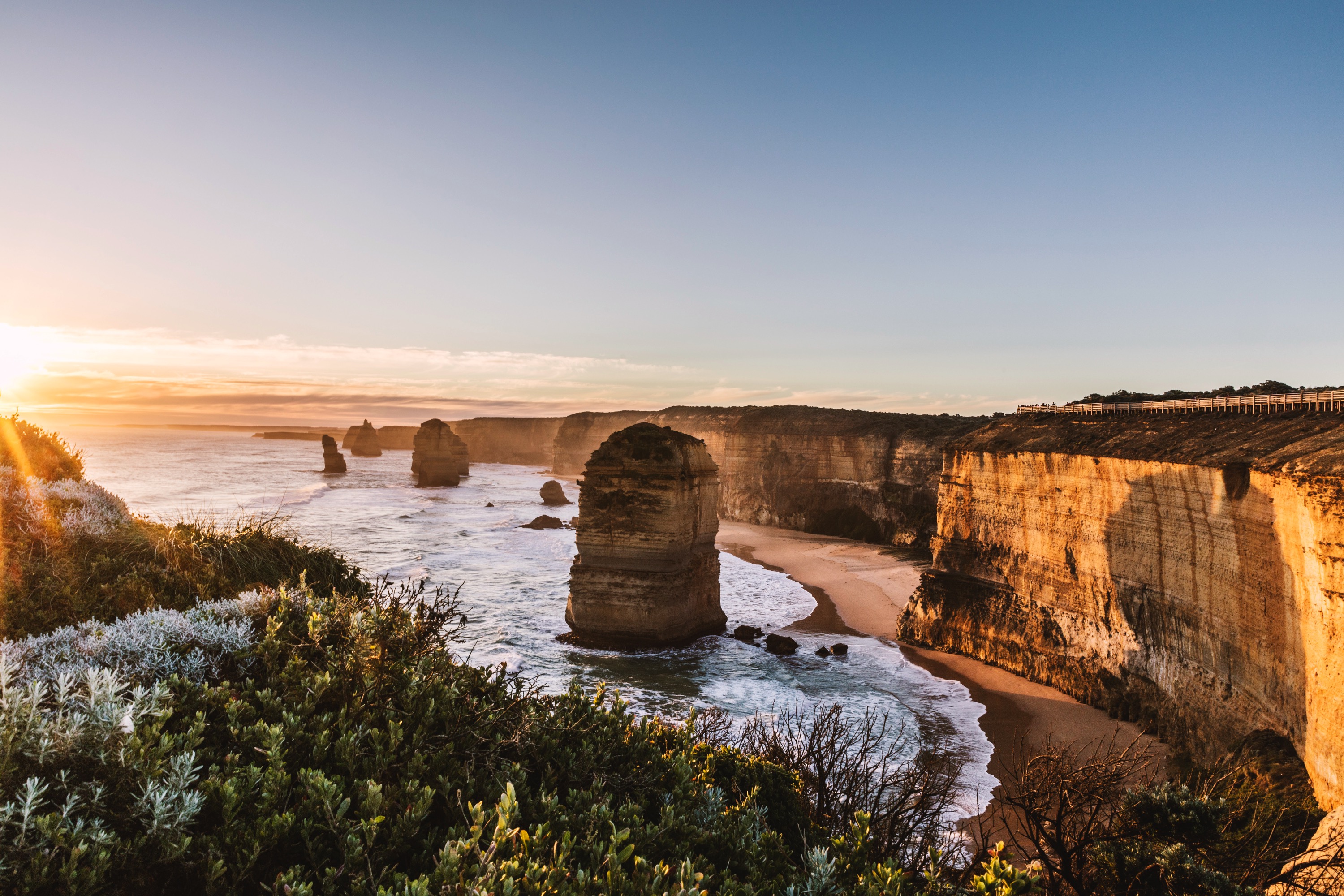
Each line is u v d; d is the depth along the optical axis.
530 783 5.94
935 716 28.33
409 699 6.00
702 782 7.16
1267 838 11.91
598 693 7.80
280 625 6.61
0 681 4.28
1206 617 23.11
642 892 4.22
